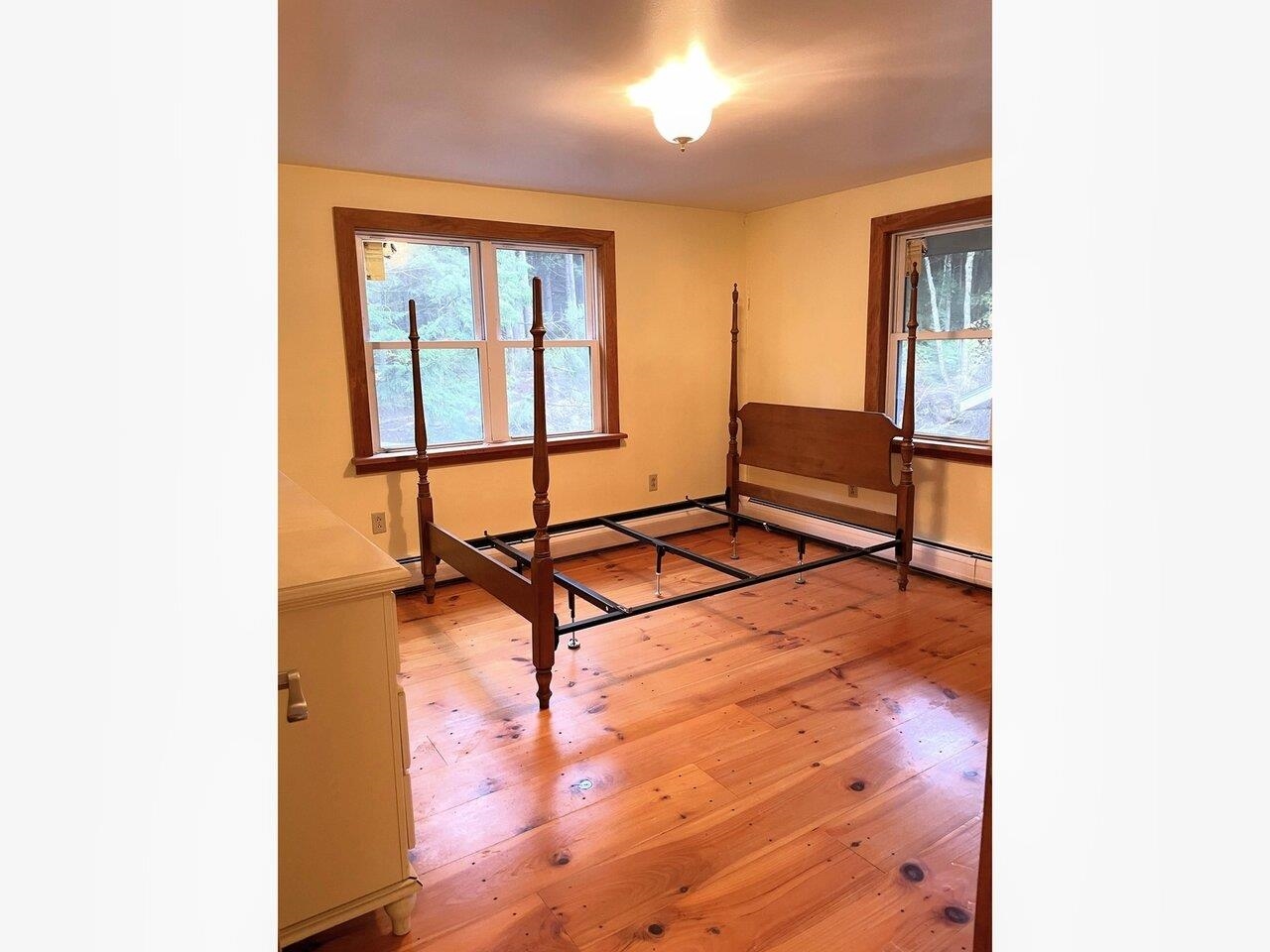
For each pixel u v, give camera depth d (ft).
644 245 15.05
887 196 13.26
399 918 5.28
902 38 6.87
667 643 10.57
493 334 13.58
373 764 5.05
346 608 4.83
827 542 15.31
